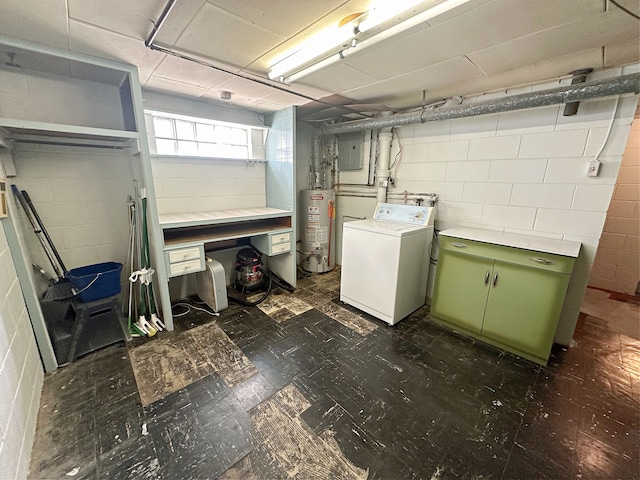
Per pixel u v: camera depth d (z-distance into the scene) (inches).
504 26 52.6
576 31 54.2
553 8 46.4
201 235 103.7
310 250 150.6
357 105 112.1
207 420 58.8
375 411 62.1
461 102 99.3
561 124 81.3
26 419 52.7
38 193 81.3
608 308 112.0
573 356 82.5
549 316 75.1
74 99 82.7
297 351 83.6
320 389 68.4
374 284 102.8
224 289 107.0
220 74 80.0
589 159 78.2
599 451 53.1
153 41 60.0
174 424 57.7
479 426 58.5
